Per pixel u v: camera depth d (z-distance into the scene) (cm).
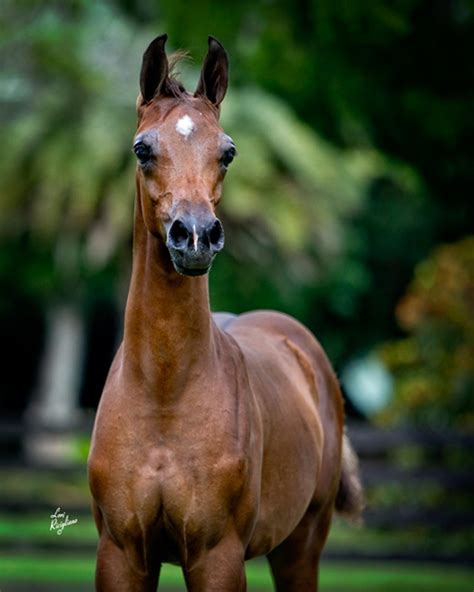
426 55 1509
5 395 3238
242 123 2188
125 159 2167
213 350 595
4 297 2898
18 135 2188
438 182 1795
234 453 583
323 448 736
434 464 1636
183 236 542
